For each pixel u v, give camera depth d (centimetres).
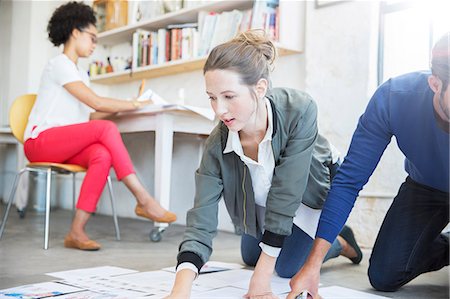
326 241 144
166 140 293
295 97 153
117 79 447
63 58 286
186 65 372
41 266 207
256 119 144
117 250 256
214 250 263
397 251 168
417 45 283
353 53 285
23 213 404
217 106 130
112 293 151
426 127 146
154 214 282
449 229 212
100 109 286
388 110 151
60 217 412
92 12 296
